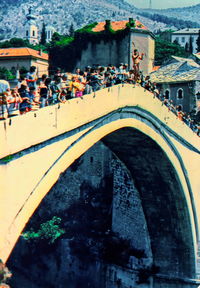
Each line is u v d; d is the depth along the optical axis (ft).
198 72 206.18
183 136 115.24
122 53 193.88
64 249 151.02
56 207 179.22
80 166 176.86
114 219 139.33
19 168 57.52
